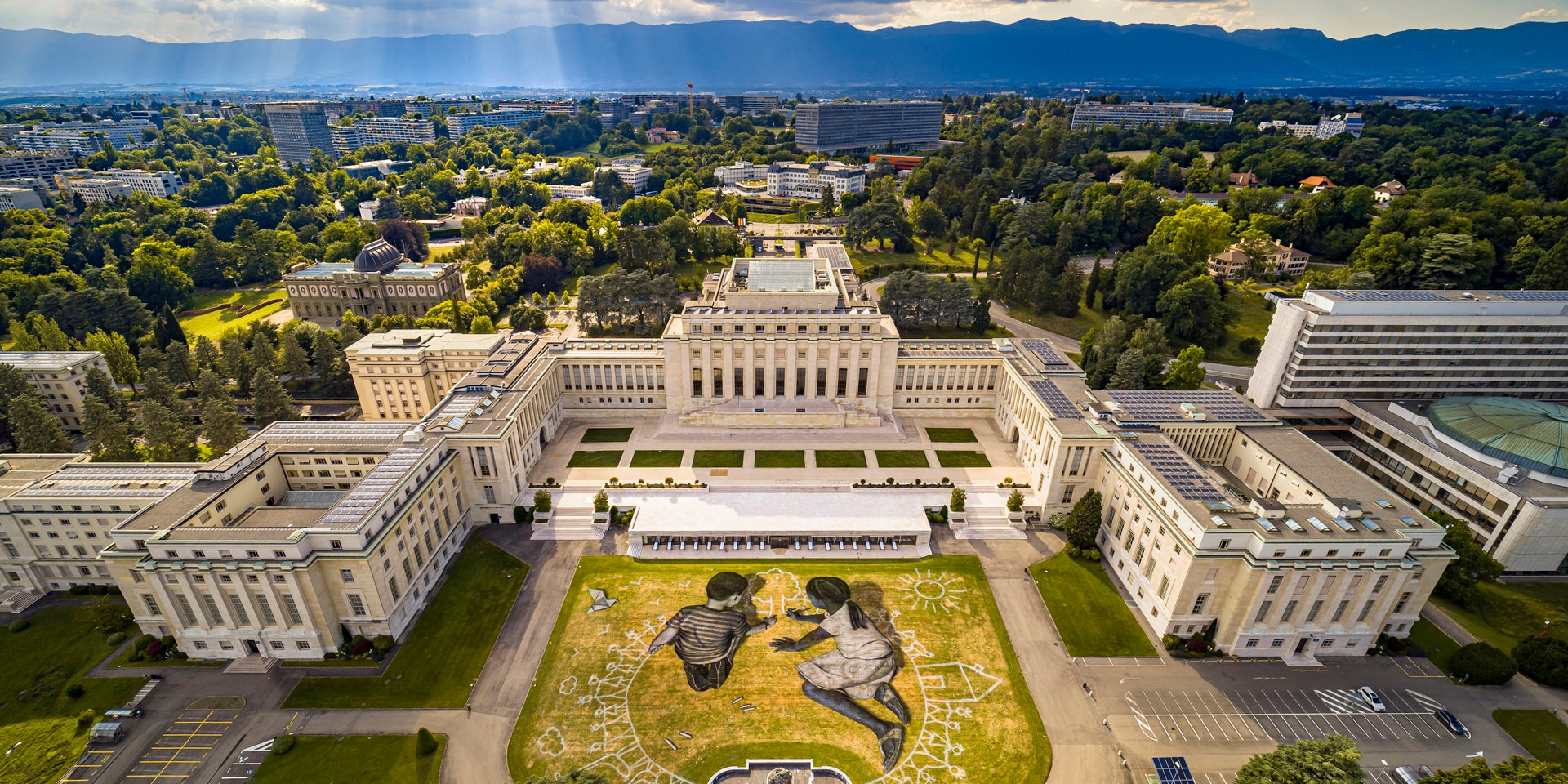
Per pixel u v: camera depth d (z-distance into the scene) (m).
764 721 87.94
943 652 98.50
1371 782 81.62
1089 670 95.75
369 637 98.69
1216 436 128.88
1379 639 99.75
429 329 182.25
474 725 87.25
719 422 155.25
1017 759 83.56
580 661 96.56
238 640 95.50
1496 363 143.38
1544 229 191.50
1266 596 93.50
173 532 92.19
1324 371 146.88
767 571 113.81
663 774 81.44
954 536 122.62
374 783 80.19
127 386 177.62
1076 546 117.38
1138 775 82.00
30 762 82.56
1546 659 93.81
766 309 155.25
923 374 159.38
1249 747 85.56
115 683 93.19
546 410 149.62
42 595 109.12
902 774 81.69
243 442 125.31
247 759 82.88
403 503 103.50
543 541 120.81
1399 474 134.75
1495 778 70.88
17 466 117.56
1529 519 108.81
